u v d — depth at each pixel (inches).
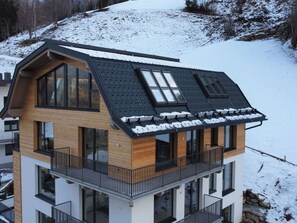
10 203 768.3
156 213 484.4
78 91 506.9
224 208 652.1
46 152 580.4
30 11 2822.3
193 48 1860.2
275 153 886.4
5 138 1036.5
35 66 555.8
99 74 422.9
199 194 573.6
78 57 448.8
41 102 581.0
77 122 504.4
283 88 1180.5
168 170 490.0
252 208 693.9
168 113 464.4
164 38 2135.8
